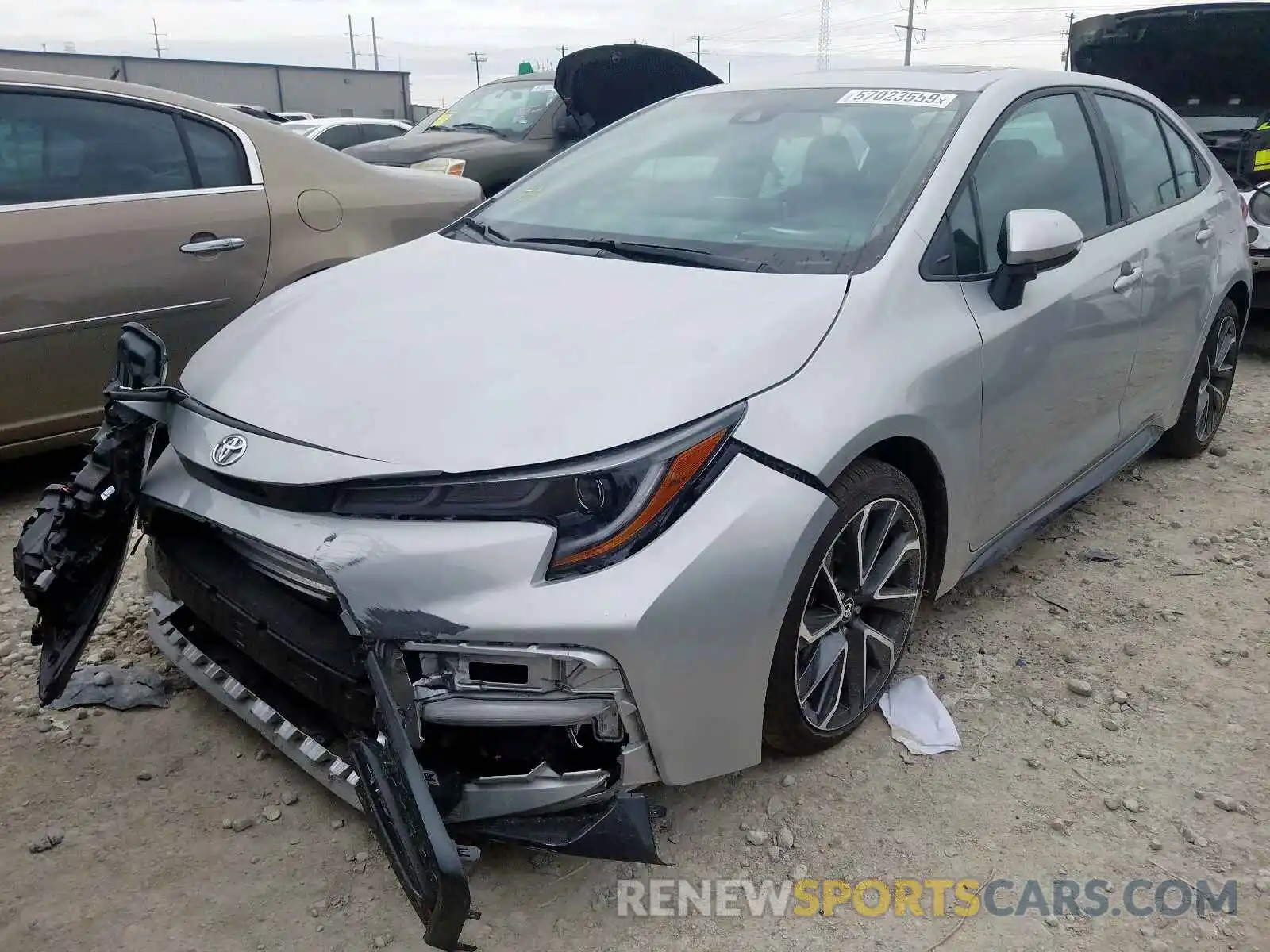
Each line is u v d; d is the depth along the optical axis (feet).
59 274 12.22
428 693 6.38
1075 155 11.25
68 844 7.48
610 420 6.64
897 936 6.89
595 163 11.23
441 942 5.75
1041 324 9.66
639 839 6.45
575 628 6.23
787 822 7.83
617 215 10.03
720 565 6.63
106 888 7.10
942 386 8.35
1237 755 8.71
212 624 7.78
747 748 7.27
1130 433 12.71
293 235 14.38
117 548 7.95
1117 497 14.05
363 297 8.84
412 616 6.25
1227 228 14.25
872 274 8.34
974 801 8.09
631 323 7.66
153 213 13.05
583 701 6.45
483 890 7.17
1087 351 10.60
